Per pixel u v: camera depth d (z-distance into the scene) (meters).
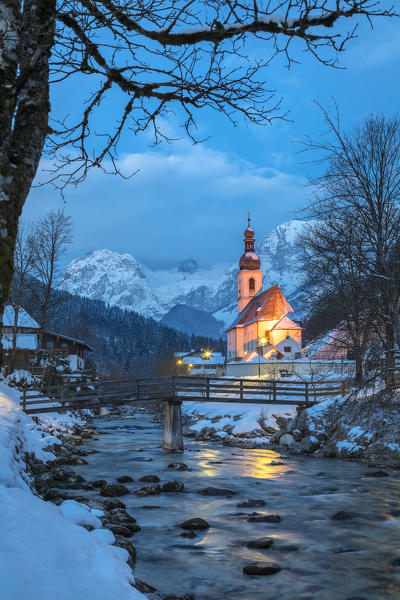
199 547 9.89
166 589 7.57
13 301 42.50
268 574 8.32
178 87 6.20
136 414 68.44
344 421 28.45
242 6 5.52
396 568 8.69
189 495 15.76
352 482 18.52
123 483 17.52
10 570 3.36
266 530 11.37
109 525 10.45
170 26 5.54
